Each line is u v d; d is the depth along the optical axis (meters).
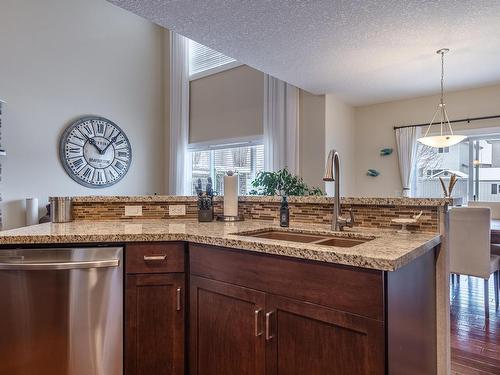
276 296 1.38
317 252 1.25
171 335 1.72
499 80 4.34
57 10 5.25
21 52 4.87
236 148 5.77
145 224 2.14
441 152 5.10
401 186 5.22
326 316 1.24
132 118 6.17
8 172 4.71
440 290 1.70
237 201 2.33
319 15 2.76
